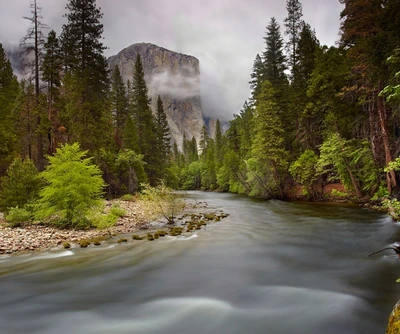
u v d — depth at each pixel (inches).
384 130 646.5
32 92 904.9
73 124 863.7
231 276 260.1
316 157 948.0
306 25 1170.6
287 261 303.4
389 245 354.6
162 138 1969.7
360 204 758.5
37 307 197.8
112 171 1096.8
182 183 2903.5
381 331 159.9
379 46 587.2
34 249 356.2
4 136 930.7
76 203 480.4
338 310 186.2
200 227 516.4
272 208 830.5
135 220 597.9
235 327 167.5
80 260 311.7
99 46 955.3
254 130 1242.0
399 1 564.1
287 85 1310.3
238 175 1636.3
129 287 235.3
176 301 207.0
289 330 162.6
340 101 861.2
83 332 163.5
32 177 548.1
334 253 329.1
